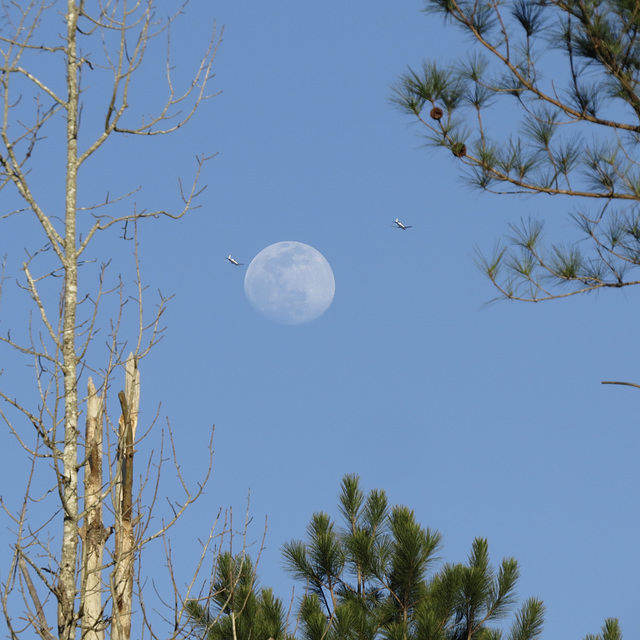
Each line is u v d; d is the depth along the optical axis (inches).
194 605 912.9
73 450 852.6
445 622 1776.6
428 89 1280.8
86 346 859.4
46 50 882.8
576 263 1246.3
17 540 828.0
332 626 1710.1
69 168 887.1
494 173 1286.9
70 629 829.8
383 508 1996.8
